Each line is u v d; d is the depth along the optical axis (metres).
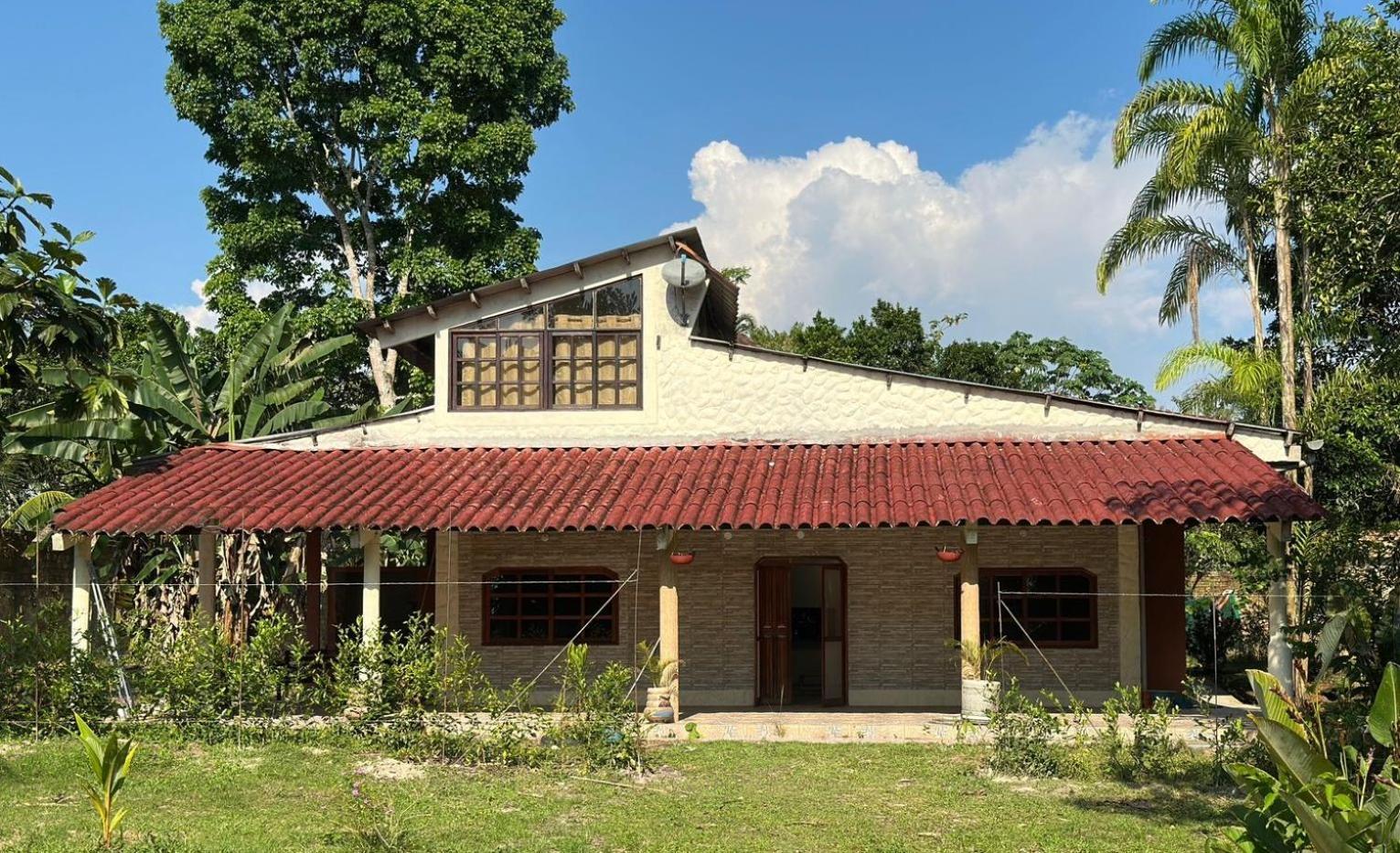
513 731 13.55
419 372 27.56
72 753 12.84
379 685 13.98
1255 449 16.69
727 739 14.84
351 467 17.27
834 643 17.70
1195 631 22.19
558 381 18.16
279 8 27.14
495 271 29.05
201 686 14.16
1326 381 18.81
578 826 10.48
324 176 28.58
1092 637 17.12
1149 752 12.67
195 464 17.42
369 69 28.05
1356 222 11.59
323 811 10.85
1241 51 19.42
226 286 28.19
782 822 10.66
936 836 10.16
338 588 18.27
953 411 17.58
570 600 17.92
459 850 9.52
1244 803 10.81
